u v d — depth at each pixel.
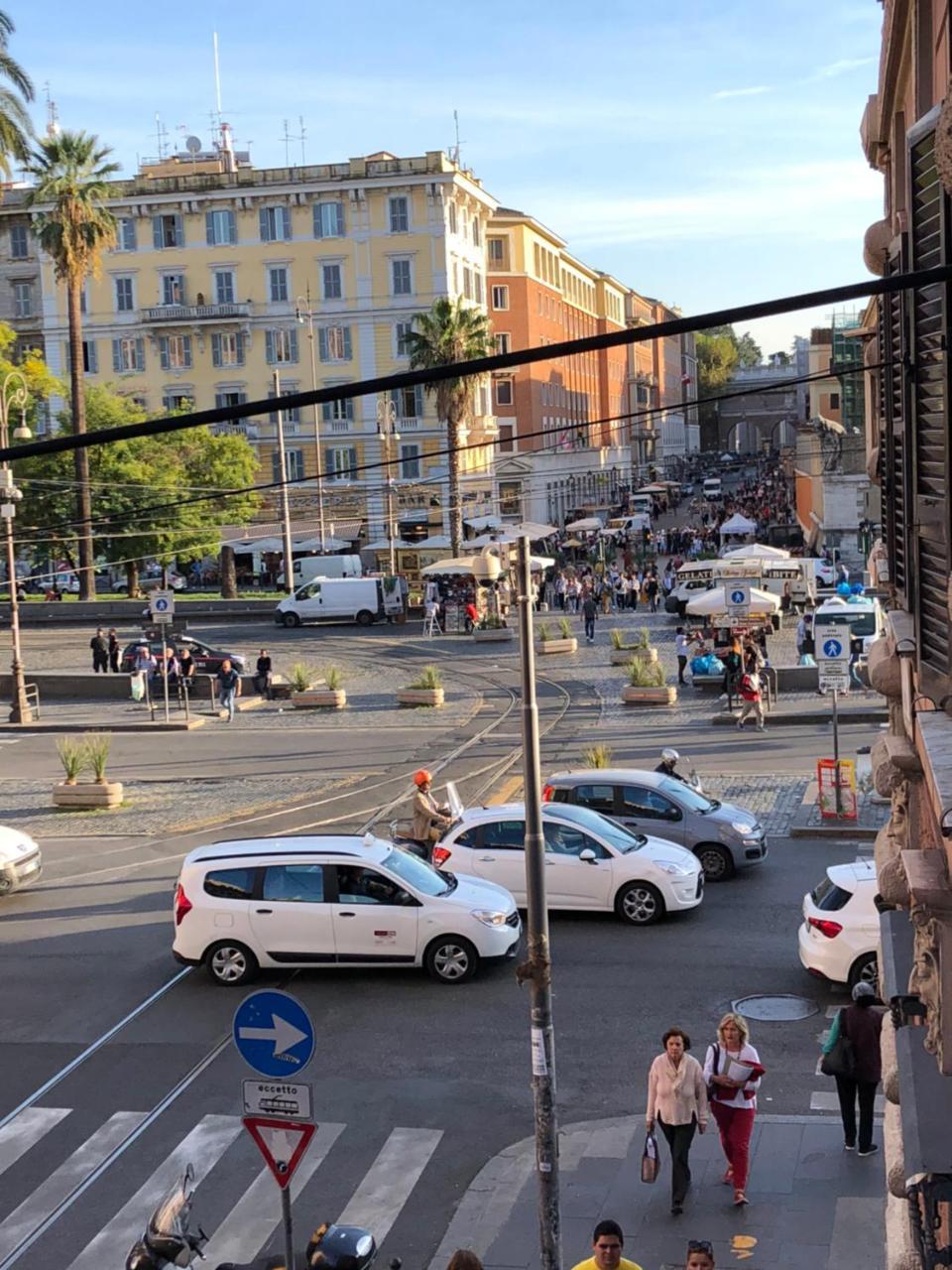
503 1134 12.82
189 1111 13.51
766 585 52.41
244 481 70.38
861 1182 11.66
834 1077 13.18
